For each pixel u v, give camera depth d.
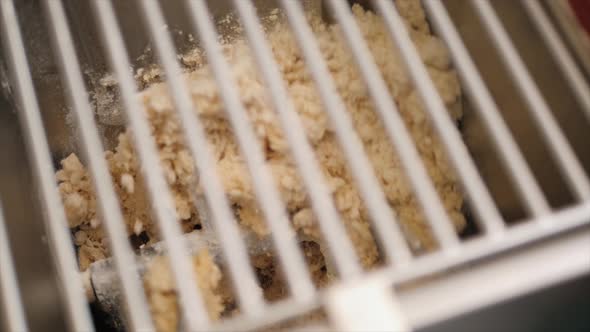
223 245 0.42
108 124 0.53
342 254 0.40
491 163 0.46
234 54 0.50
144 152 0.43
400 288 0.39
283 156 0.47
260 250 0.49
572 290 0.39
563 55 0.41
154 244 0.48
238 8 0.45
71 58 0.45
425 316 0.37
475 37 0.46
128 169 0.50
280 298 0.51
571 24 0.42
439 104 0.42
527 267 0.38
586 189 0.39
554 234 0.39
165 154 0.48
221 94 0.43
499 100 0.46
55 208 0.45
